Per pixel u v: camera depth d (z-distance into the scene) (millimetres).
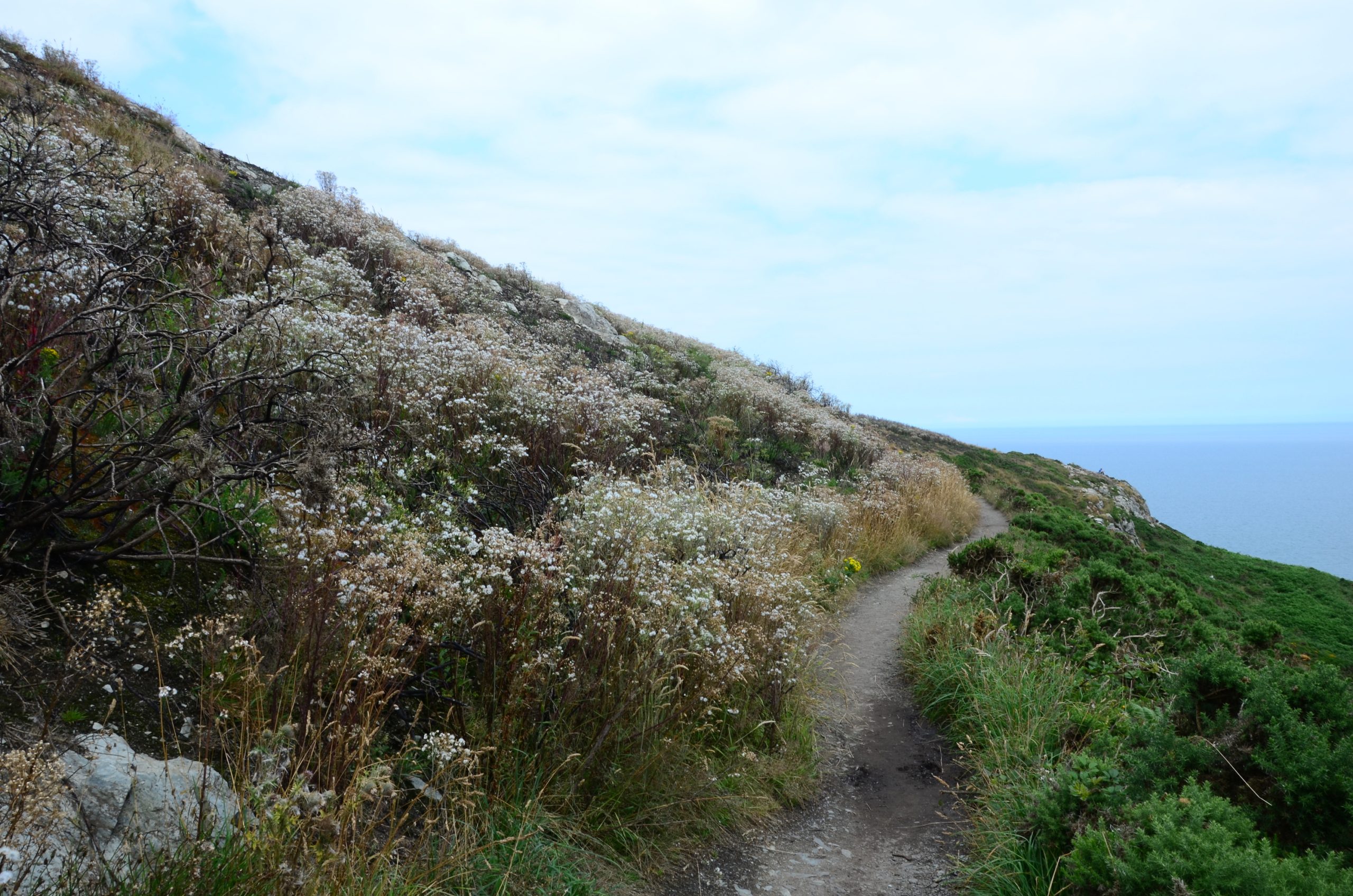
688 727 4418
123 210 5887
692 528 5957
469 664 3984
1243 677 3738
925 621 7512
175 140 12453
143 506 3539
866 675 7016
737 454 12031
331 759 2750
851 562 10273
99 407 3754
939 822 4562
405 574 3246
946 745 5613
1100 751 4191
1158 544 29266
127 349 3502
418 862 2875
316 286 7289
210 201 7898
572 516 5180
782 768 4797
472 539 3988
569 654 4078
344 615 3146
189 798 2494
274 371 4395
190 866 2115
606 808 3756
